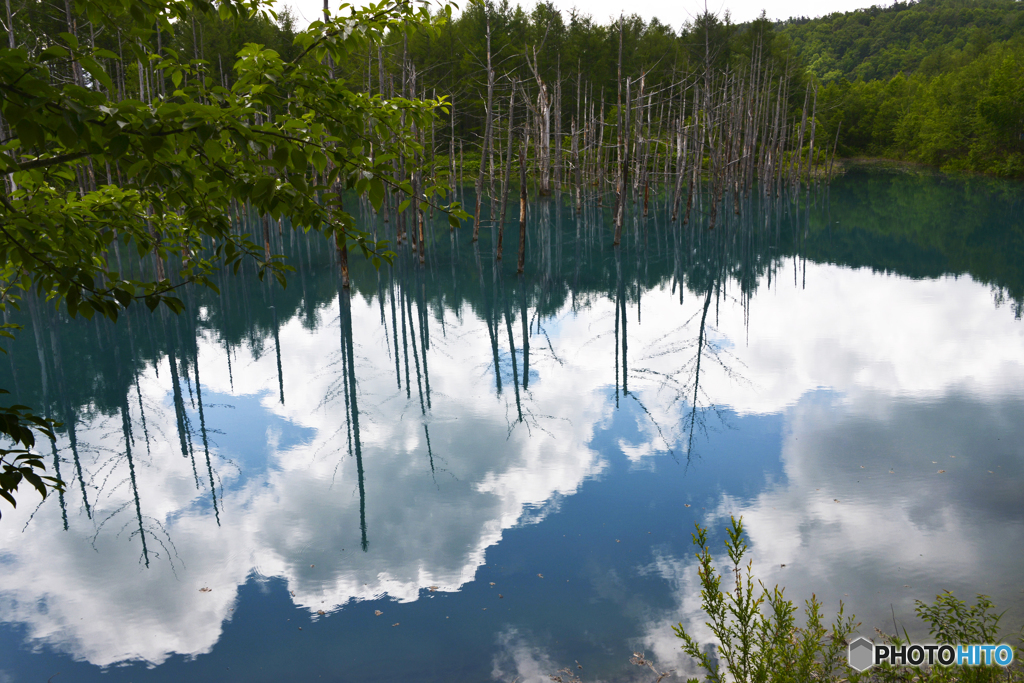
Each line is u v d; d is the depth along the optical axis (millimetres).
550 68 58844
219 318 19953
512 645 6094
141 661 6016
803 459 9875
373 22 3594
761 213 42969
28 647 6242
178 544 8070
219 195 3625
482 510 8727
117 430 11836
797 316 18922
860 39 166750
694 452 10305
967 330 16750
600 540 7887
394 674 5758
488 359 15945
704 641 6020
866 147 90562
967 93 74438
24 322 19656
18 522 8688
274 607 6789
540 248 31781
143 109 2666
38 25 21922
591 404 12734
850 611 6262
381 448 10898
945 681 4797
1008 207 43500
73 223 3793
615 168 51781
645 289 23312
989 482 8883
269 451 10867
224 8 3662
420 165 3805
